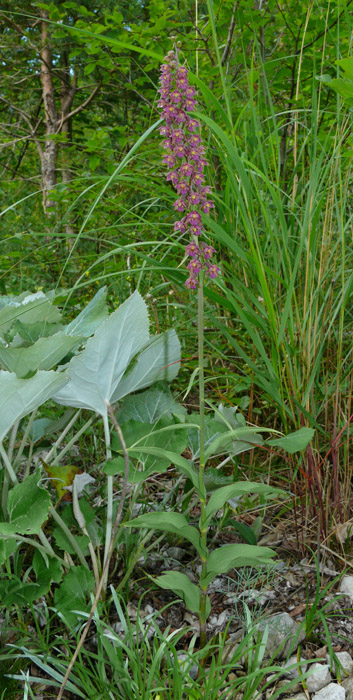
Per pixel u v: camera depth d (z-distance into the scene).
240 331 2.44
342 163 2.37
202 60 3.33
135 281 3.29
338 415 2.10
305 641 1.65
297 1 3.37
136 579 1.90
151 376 1.98
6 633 1.63
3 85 7.96
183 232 1.39
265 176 1.79
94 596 1.68
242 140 2.61
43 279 4.07
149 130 1.58
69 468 1.65
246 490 1.51
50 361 1.63
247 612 1.62
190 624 1.74
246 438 1.93
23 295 2.18
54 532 1.70
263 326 1.93
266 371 2.18
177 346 1.91
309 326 1.93
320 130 2.91
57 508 1.96
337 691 1.47
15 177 7.80
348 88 1.70
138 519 1.50
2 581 1.58
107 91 6.94
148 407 2.01
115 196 3.54
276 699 1.49
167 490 2.37
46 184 7.16
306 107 3.17
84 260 3.91
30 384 1.46
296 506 2.15
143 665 1.47
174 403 2.02
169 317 2.96
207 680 1.51
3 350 1.58
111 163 3.37
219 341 2.69
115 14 3.57
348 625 1.69
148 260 1.92
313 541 2.02
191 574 1.94
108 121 6.99
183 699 1.51
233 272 2.18
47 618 1.62
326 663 1.57
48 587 1.59
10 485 1.83
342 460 2.20
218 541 2.11
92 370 1.64
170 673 1.49
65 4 4.20
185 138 1.33
